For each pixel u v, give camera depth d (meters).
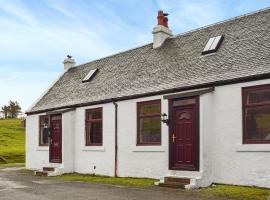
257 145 11.99
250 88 12.38
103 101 18.19
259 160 11.95
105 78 20.53
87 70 23.72
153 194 11.50
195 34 18.19
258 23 15.23
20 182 15.77
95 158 18.70
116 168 17.28
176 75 15.69
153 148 15.42
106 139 18.05
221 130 13.09
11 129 58.19
